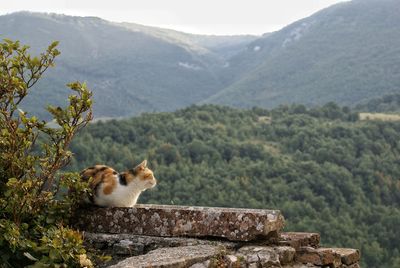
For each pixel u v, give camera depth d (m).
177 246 3.91
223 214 3.91
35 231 3.87
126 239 4.04
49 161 3.97
